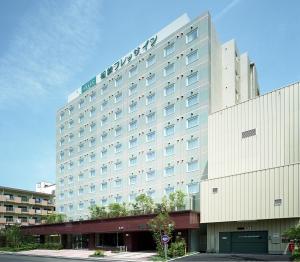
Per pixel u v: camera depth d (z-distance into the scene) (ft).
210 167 135.03
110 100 208.85
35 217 320.50
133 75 194.29
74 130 239.91
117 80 205.98
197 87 157.38
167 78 172.65
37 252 183.21
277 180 109.40
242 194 117.80
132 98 192.34
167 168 164.86
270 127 120.06
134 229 149.48
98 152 212.64
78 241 199.41
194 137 154.51
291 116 115.24
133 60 195.93
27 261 128.88
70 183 235.81
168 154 165.68
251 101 127.03
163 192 164.45
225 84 164.66
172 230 129.49
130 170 185.88
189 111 158.92
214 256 112.88
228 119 133.08
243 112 128.88
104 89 215.72
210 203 126.82
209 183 128.67
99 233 183.83
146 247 159.12
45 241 222.28
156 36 183.52
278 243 109.60
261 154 120.88
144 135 180.65
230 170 128.57
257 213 112.78
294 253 94.17
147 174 175.32
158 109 175.01
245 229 118.83
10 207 300.81
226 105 161.58
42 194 329.93
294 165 106.11
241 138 127.75
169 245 129.70
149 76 183.62
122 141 194.80
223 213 122.01
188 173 154.40
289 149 114.11
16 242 212.23
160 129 171.94
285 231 100.32
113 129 202.90
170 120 167.43
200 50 159.02
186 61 164.45
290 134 114.52
